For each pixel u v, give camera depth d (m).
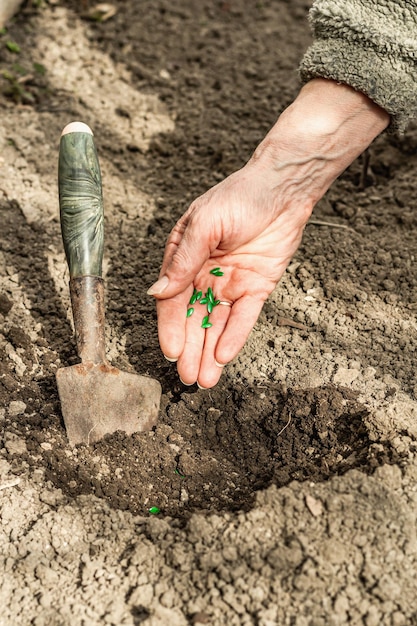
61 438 0.93
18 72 1.31
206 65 1.37
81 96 1.29
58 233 1.11
